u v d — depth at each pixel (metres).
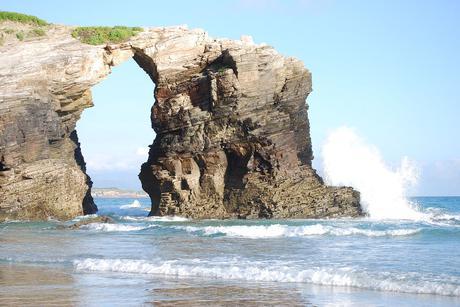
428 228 40.19
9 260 26.25
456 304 16.38
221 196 58.00
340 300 16.89
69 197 58.59
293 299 17.03
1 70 55.66
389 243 32.59
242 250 29.41
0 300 16.47
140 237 37.78
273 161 57.22
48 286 19.09
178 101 59.66
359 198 57.72
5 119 53.50
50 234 40.53
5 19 61.31
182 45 61.59
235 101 57.41
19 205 54.31
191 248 30.55
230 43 61.62
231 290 18.48
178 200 58.38
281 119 59.19
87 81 59.91
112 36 62.09
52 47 59.72
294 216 55.12
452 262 24.30
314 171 60.72
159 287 19.00
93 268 23.47
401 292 18.19
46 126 57.31
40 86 57.03
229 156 58.75
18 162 54.47
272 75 59.47
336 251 28.72
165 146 59.00
